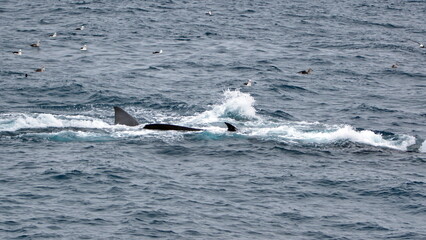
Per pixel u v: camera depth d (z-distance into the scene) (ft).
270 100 461.37
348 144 351.87
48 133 354.95
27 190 274.36
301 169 311.88
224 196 274.77
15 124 370.32
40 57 592.19
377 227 249.55
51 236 233.76
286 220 253.44
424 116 433.89
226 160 322.55
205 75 539.70
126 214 252.42
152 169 305.12
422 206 270.26
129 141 346.33
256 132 370.53
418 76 570.05
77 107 426.51
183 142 347.36
